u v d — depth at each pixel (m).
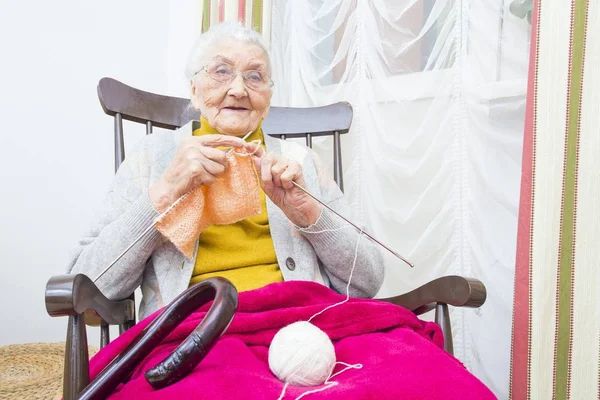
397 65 1.42
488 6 1.30
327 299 0.96
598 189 1.07
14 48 1.65
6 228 1.65
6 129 1.64
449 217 1.36
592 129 1.07
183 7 1.78
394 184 1.41
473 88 1.30
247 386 0.65
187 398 0.62
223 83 1.08
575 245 1.08
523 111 1.27
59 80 1.70
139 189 1.07
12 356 1.41
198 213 0.94
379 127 1.41
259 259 1.07
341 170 1.34
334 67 1.51
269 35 1.51
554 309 1.09
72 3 1.71
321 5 1.52
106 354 0.79
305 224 1.05
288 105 1.56
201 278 1.03
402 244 1.42
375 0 1.41
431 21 1.35
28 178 1.67
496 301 1.27
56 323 1.71
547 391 1.09
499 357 1.27
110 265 0.84
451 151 1.36
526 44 1.27
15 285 1.66
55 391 1.23
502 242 1.29
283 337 0.74
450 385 0.69
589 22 1.08
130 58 1.79
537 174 1.10
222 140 0.95
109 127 1.78
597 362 1.06
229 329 0.82
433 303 1.01
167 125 1.30
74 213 1.73
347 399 0.63
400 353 0.78
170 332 0.74
